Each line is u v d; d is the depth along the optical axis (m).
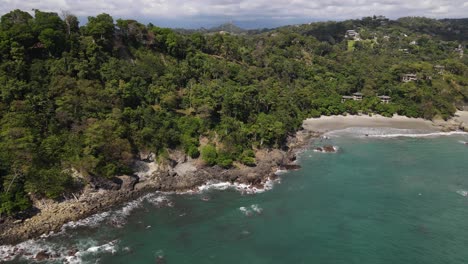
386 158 124.19
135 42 142.62
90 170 86.81
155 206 86.00
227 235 74.50
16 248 68.25
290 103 160.38
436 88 199.75
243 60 188.88
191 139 108.94
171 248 69.56
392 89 193.25
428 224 79.69
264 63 195.12
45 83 102.06
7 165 78.81
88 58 117.00
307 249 70.19
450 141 146.88
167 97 118.88
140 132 102.31
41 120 92.12
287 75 192.12
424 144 141.88
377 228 77.88
